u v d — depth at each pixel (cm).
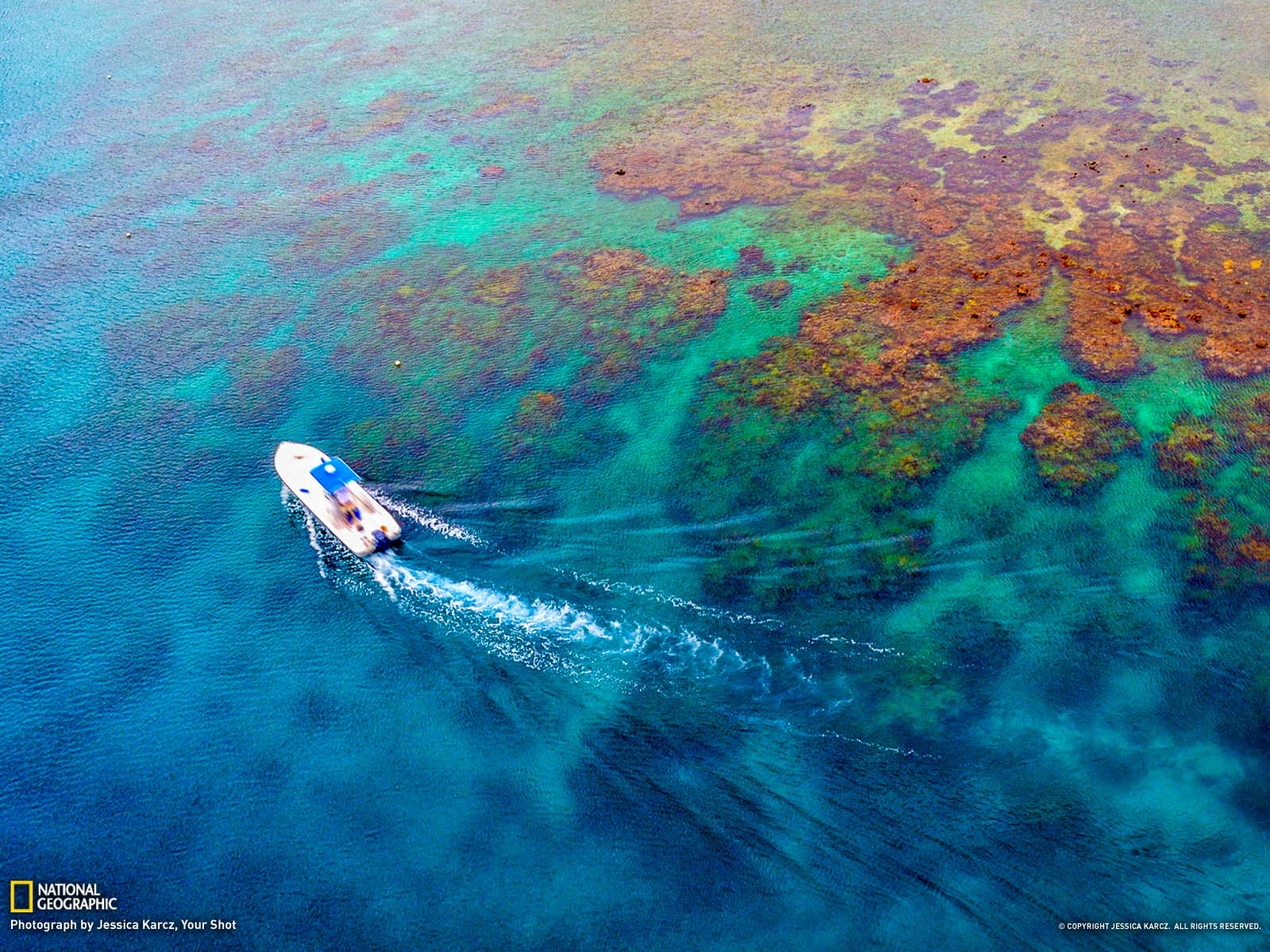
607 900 3666
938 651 4353
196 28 10900
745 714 4184
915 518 4925
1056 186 7319
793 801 3897
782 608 4562
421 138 8662
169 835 3897
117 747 4194
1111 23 9762
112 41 10631
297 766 4106
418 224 7544
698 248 7056
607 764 4053
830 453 5312
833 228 7125
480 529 5003
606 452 5425
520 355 6184
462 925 3616
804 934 3544
